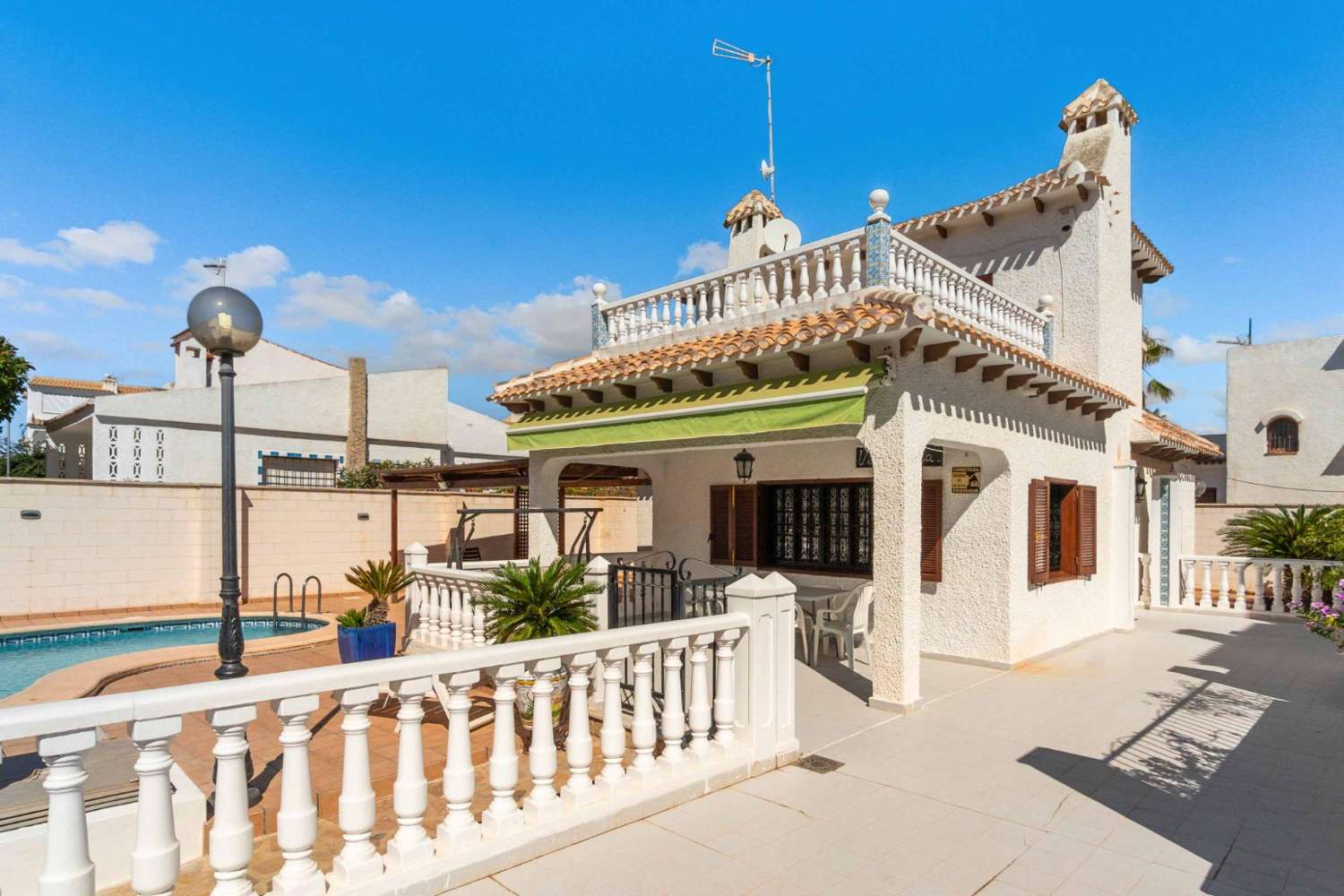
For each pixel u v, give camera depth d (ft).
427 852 14.60
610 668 18.37
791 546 44.11
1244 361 92.84
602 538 90.74
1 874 13.42
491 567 39.88
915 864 16.17
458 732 15.35
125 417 80.12
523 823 16.30
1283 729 26.00
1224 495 103.50
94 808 15.33
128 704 11.05
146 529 58.29
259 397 90.17
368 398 102.63
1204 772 21.86
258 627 55.21
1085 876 15.72
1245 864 16.33
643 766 18.80
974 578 36.24
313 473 95.66
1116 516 46.68
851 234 32.01
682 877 15.40
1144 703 29.19
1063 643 40.16
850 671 34.63
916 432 28.09
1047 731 25.66
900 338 26.68
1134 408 52.16
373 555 70.18
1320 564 50.29
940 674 34.09
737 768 20.75
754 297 36.86
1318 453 87.30
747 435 31.01
